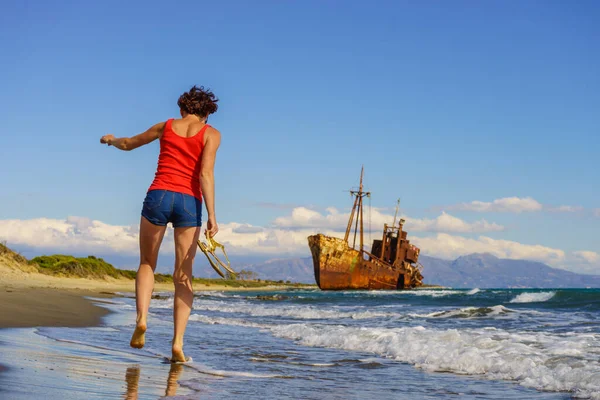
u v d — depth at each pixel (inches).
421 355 256.4
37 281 1159.0
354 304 1013.8
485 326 444.5
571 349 266.7
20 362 159.9
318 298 1321.4
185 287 200.5
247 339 334.6
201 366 203.6
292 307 779.4
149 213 179.0
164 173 179.3
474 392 182.2
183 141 178.9
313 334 355.9
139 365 190.4
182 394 140.9
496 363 231.3
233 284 3850.9
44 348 203.8
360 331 350.6
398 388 187.2
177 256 188.9
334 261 2748.5
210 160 178.7
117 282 1934.1
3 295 490.0
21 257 1453.0
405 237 3240.7
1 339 218.2
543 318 528.1
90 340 255.6
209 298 1259.8
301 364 238.5
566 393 180.4
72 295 792.3
